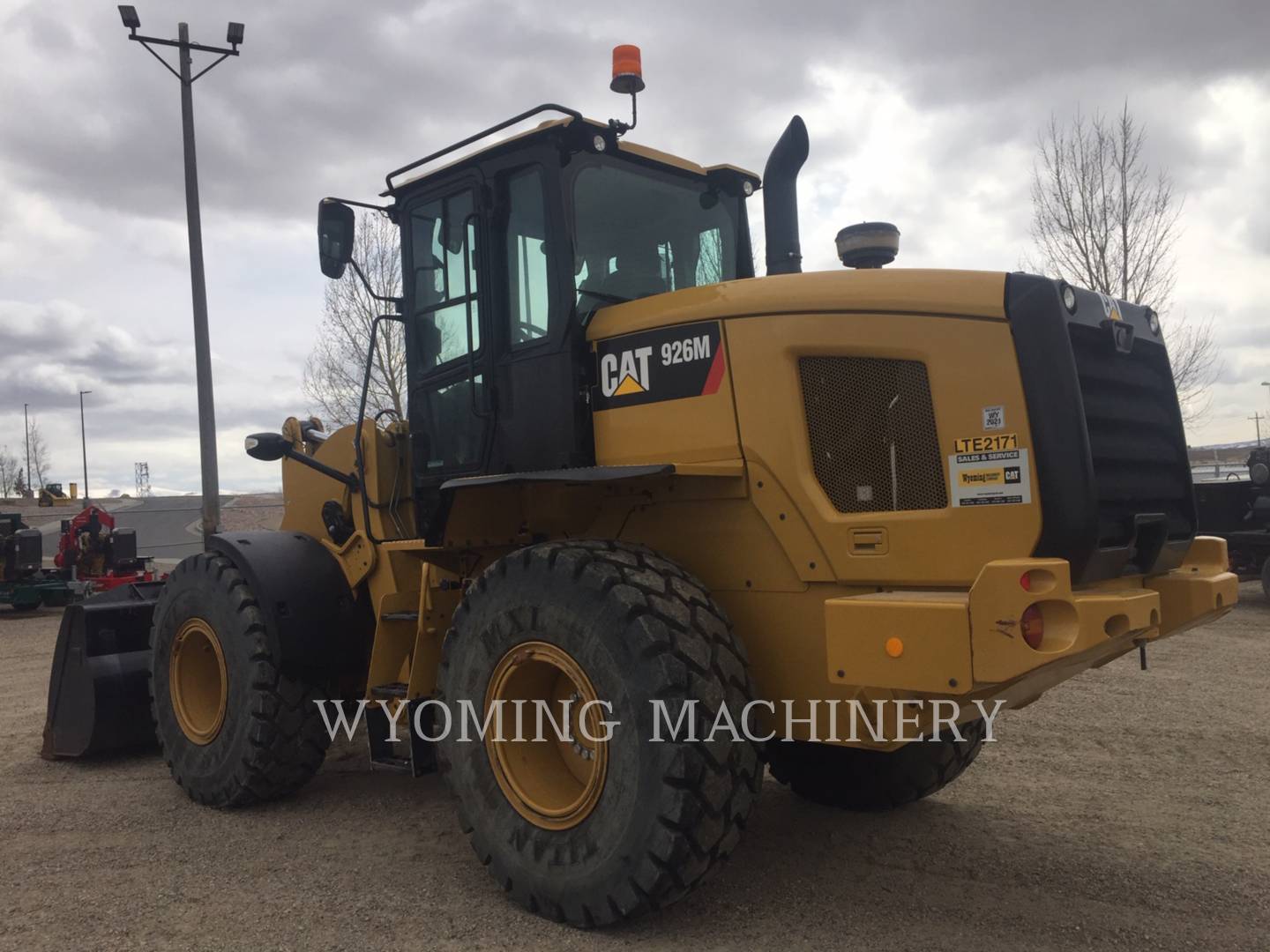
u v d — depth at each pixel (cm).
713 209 451
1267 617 1041
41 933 319
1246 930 307
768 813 435
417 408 445
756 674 337
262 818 442
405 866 378
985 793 457
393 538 461
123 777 517
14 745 598
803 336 328
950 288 311
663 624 307
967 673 276
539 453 383
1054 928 311
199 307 1540
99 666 533
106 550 1507
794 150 408
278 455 471
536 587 335
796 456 326
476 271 406
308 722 452
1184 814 422
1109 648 307
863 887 348
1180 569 369
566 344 373
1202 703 630
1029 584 271
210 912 334
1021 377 296
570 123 375
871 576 314
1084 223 1456
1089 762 503
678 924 319
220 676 467
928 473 312
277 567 455
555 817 326
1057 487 290
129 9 1489
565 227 376
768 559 334
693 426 348
